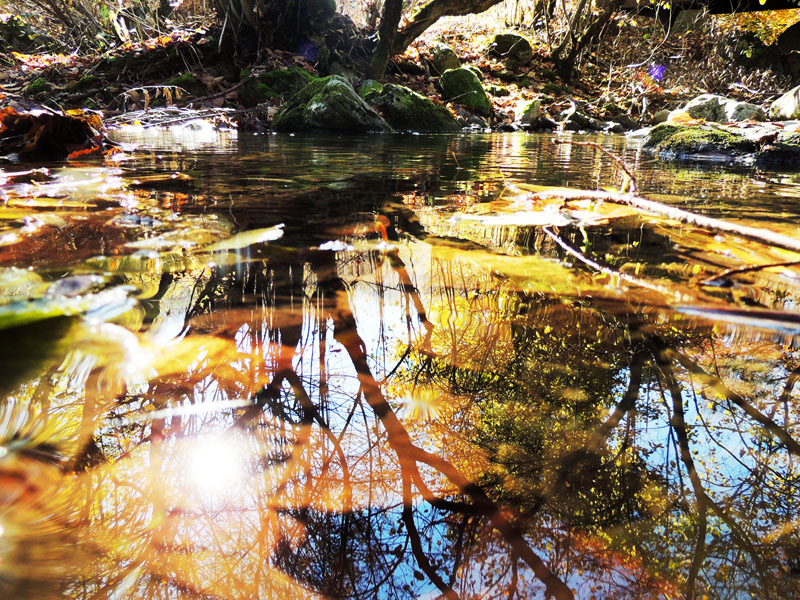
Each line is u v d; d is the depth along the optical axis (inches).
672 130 193.3
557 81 429.7
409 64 372.5
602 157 162.6
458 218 74.4
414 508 23.8
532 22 494.3
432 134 269.3
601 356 36.4
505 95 382.6
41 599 18.6
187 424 28.5
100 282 45.8
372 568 20.6
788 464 26.2
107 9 348.8
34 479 23.8
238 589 19.8
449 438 28.4
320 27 339.6
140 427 27.9
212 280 48.4
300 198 84.7
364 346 37.6
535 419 30.0
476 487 25.1
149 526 22.1
